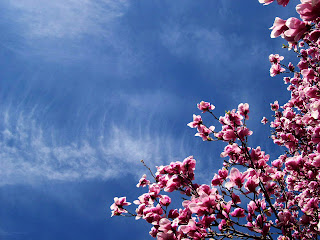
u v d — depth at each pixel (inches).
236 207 133.6
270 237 128.0
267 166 159.8
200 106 183.5
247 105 174.6
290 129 233.0
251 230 128.4
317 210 148.5
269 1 77.0
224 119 174.4
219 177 147.7
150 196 158.9
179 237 128.5
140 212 155.4
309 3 60.5
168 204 152.5
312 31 67.3
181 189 153.8
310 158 175.6
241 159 164.1
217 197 129.6
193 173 148.7
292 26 66.4
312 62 240.8
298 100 271.1
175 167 148.5
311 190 192.9
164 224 131.0
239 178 127.7
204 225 120.6
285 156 243.3
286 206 164.1
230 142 172.2
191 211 122.7
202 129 180.7
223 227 135.5
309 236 163.5
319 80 185.6
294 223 136.3
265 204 138.0
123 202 165.3
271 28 73.8
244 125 169.8
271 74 277.9
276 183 190.5
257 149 159.3
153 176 168.6
